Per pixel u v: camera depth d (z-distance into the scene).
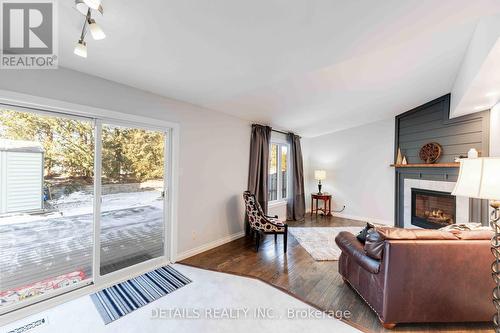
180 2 1.28
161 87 2.62
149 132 2.88
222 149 3.82
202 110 3.46
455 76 3.25
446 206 4.08
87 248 2.40
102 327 1.85
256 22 1.47
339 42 1.72
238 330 1.84
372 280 2.01
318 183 6.33
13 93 1.84
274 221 3.66
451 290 1.83
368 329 1.86
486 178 1.51
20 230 2.03
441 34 2.12
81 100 2.21
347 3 1.30
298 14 1.40
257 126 4.49
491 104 3.20
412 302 1.83
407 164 4.58
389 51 2.33
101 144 2.46
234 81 2.47
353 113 4.50
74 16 1.40
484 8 1.37
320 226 5.00
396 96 3.78
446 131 4.03
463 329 1.88
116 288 2.43
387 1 1.29
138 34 1.59
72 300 2.21
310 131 5.67
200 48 1.79
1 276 1.95
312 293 2.36
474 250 1.81
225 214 3.90
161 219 3.04
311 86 2.94
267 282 2.57
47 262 2.17
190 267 2.94
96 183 2.42
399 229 1.94
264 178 4.61
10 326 1.85
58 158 2.21
